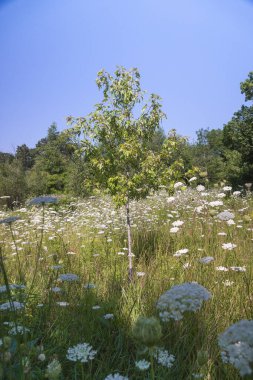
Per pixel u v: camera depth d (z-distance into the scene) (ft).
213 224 26.91
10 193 72.33
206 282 15.01
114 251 24.47
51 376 6.97
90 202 47.75
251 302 12.48
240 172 85.76
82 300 13.62
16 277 16.38
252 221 26.91
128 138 21.99
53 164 117.91
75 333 11.41
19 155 211.41
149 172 21.72
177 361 9.86
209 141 207.31
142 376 9.57
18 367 7.93
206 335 10.78
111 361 10.37
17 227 33.81
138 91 22.33
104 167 22.61
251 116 89.66
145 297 13.60
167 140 22.68
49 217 38.47
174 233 26.94
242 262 18.51
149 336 5.97
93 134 22.47
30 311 12.31
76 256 21.70
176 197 41.83
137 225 31.35
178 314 7.62
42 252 22.45
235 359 5.62
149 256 22.76
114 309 13.07
